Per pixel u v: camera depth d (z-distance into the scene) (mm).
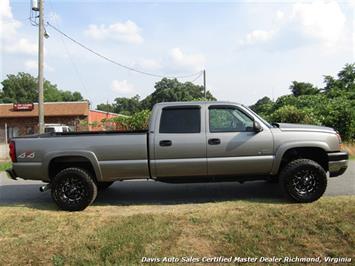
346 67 39531
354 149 15477
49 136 7055
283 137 6809
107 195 8047
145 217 6043
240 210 6219
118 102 96000
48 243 5242
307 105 23031
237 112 6957
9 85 94750
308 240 5000
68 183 6840
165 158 6797
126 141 6840
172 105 6977
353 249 4762
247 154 6785
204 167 6812
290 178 6613
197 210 6359
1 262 4789
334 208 6062
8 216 6520
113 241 5141
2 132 39219
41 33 17250
